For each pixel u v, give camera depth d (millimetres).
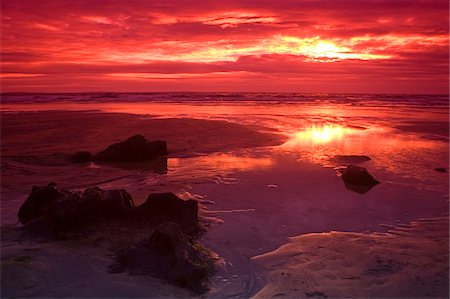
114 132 17984
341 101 49656
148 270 5090
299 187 9781
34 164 11758
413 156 13781
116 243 5914
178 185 9789
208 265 5426
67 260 5188
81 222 6062
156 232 5410
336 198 8914
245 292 4898
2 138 15867
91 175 10711
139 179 10398
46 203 6895
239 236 6691
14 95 53938
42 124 20094
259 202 8570
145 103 41406
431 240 6531
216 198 8828
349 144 16062
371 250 6059
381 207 8344
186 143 15680
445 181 10516
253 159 12984
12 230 6219
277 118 26000
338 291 4844
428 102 48312
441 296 4684
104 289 4559
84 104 38344
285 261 5734
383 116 28125
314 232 6922
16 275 4617
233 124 21250
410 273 5281
